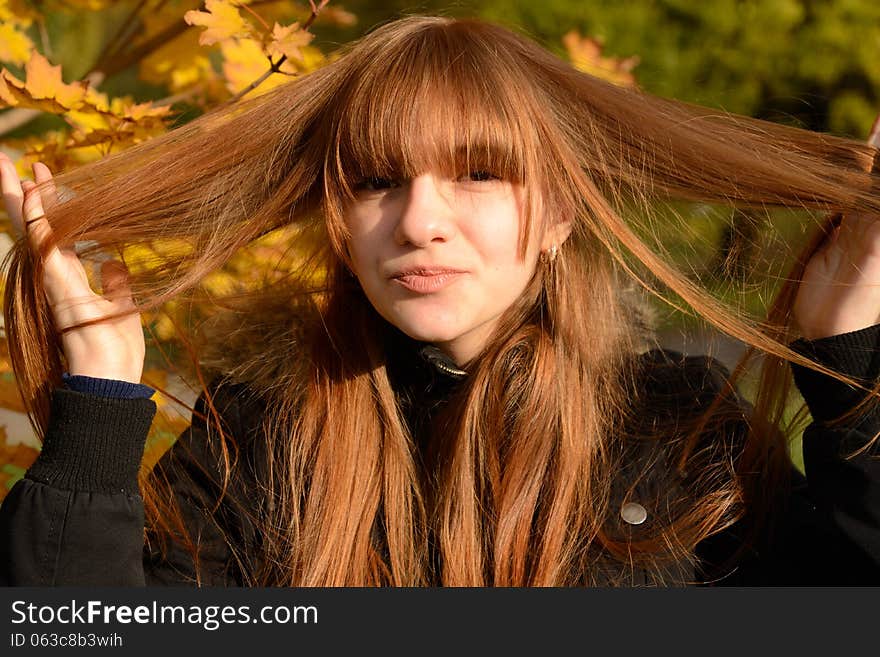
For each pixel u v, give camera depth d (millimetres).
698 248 2340
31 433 3232
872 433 1690
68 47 3752
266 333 2057
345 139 1661
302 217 1934
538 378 1824
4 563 1583
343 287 1928
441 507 1812
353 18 2533
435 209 1605
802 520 1730
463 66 1663
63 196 1863
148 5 2684
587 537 1797
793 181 1790
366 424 1872
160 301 1782
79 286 1715
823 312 1773
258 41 2102
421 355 1823
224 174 1882
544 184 1719
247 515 1846
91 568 1594
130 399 1652
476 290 1647
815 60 4590
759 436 1872
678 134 1839
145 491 1829
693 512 1809
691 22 4551
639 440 1876
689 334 2383
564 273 1872
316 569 1769
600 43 2918
